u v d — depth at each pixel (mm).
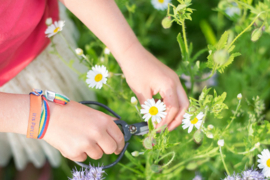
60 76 878
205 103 628
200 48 1150
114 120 664
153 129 630
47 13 751
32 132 602
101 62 808
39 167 1008
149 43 1147
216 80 962
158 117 624
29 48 754
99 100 988
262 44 891
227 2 788
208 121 870
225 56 613
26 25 688
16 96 613
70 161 1027
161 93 648
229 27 1119
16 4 657
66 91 909
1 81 760
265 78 942
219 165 781
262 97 885
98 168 649
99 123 617
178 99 659
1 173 1005
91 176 649
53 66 851
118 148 646
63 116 612
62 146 613
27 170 999
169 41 1170
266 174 655
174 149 769
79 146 610
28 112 604
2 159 974
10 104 604
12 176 1022
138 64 653
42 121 600
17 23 671
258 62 890
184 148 759
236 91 902
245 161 745
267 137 728
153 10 1120
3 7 639
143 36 1044
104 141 618
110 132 626
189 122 643
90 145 613
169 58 1159
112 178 925
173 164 813
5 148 952
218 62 623
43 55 821
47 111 603
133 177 855
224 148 766
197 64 708
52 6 764
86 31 1024
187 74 724
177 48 1169
